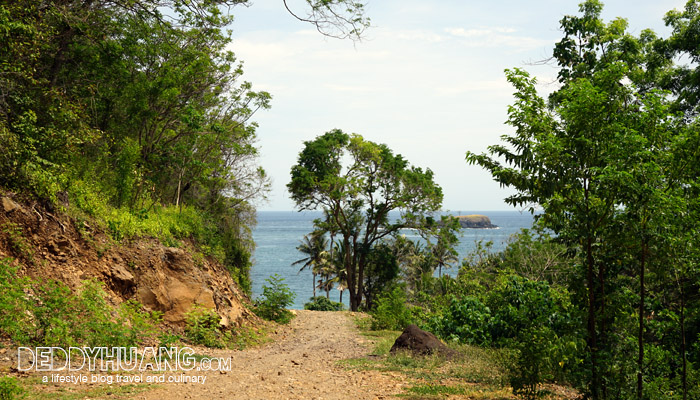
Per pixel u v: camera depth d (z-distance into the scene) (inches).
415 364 442.3
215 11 659.4
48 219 475.5
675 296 366.9
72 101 634.2
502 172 312.5
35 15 573.0
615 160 298.0
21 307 359.6
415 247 2249.0
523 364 312.7
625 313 311.9
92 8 682.8
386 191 1811.0
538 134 309.9
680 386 358.3
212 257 794.2
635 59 776.9
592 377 298.5
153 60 816.9
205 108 1027.9
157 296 550.6
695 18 721.6
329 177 1668.3
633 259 310.0
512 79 325.7
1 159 457.7
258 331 714.2
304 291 3693.4
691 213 309.7
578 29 791.7
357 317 1072.8
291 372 414.0
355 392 336.2
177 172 960.3
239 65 1003.9
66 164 570.6
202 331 556.1
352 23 522.3
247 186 1204.5
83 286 445.7
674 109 656.4
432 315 808.3
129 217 599.5
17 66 521.3
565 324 309.4
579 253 330.0
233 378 372.2
